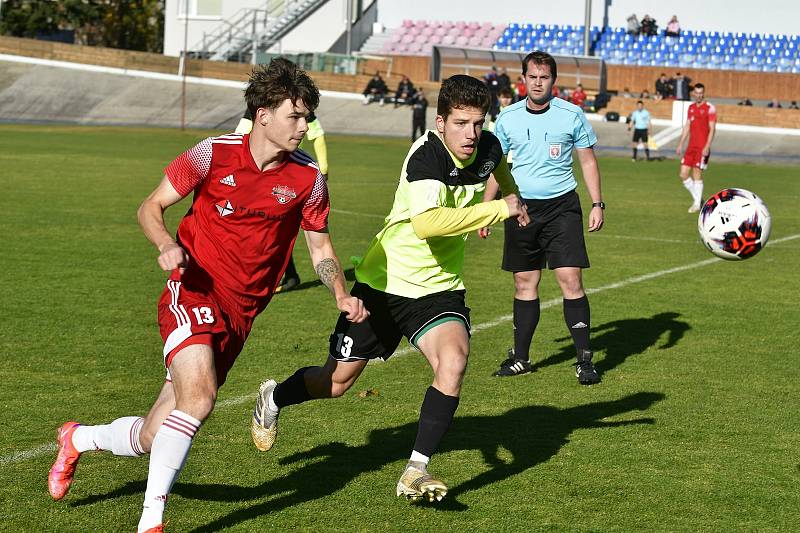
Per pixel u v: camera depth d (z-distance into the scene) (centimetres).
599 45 10394
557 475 1065
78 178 4238
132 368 1449
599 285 2283
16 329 1662
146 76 9819
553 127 1480
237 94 9700
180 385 840
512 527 925
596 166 1525
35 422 1188
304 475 1048
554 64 1486
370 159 6100
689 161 3850
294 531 907
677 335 1784
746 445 1177
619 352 1652
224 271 895
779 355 1641
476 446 1157
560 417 1280
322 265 930
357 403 1310
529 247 1485
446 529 918
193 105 9381
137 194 3734
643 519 951
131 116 9056
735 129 8912
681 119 9012
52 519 914
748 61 9962
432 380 1430
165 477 823
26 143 6175
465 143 957
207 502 971
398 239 1003
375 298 1016
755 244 1462
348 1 10319
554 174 1485
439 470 1074
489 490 1018
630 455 1133
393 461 1097
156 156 5559
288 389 1058
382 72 10444
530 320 1494
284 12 11319
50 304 1864
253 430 1080
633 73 10081
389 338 1033
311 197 906
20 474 1020
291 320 1817
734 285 2317
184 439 826
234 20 11375
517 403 1344
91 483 1008
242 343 924
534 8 10850
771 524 947
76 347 1561
